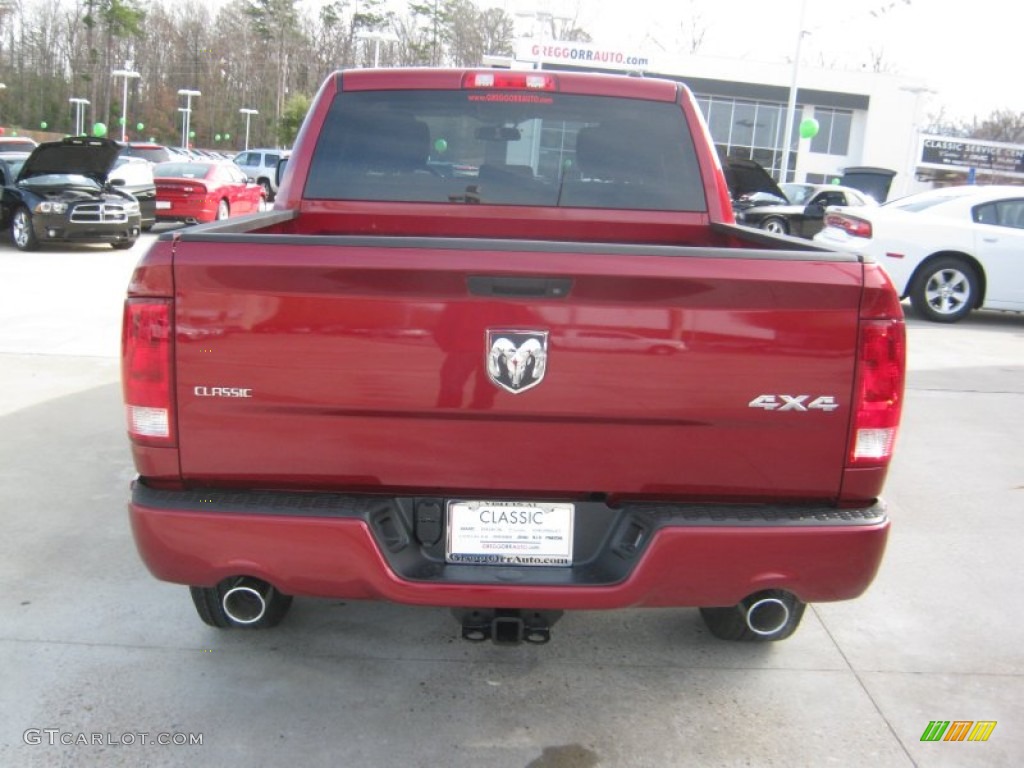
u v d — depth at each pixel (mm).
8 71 85625
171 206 18812
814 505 2658
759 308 2475
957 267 10828
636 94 3943
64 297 10648
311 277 2441
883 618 3754
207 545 2576
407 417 2525
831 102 42625
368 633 3514
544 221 3967
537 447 2545
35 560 4023
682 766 2781
